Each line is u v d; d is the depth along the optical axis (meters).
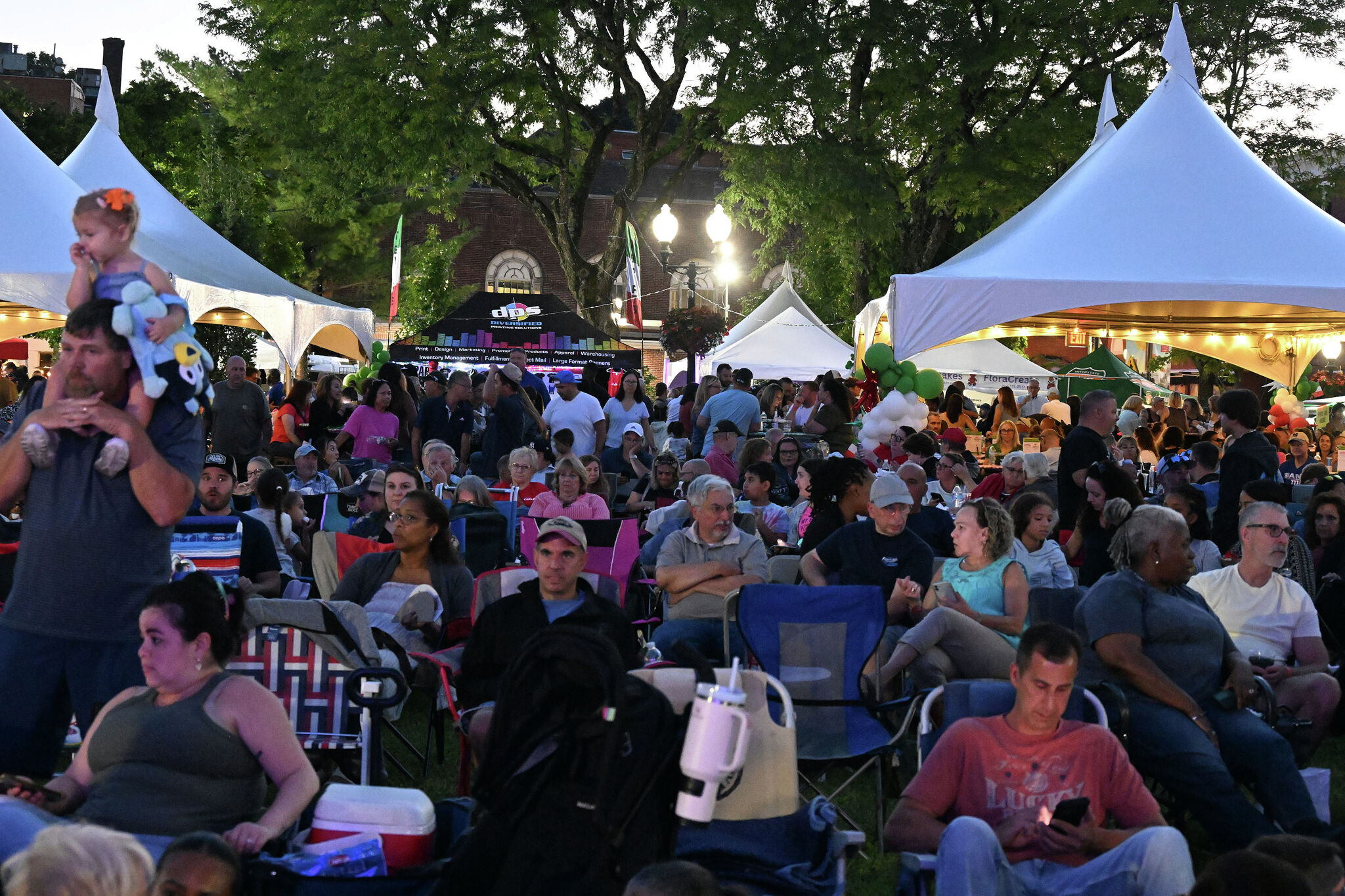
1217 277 11.83
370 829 3.72
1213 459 10.46
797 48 28.19
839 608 5.81
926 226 33.75
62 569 4.10
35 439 4.02
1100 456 8.20
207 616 3.73
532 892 3.25
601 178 62.38
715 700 3.21
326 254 47.25
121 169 18.05
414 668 6.10
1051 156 29.81
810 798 5.68
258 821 3.85
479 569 8.15
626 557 7.53
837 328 37.53
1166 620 5.11
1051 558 7.15
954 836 3.67
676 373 31.33
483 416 16.98
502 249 60.28
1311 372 29.53
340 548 7.37
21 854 2.53
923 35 28.77
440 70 28.25
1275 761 4.90
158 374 4.04
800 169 28.47
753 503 9.38
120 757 3.71
